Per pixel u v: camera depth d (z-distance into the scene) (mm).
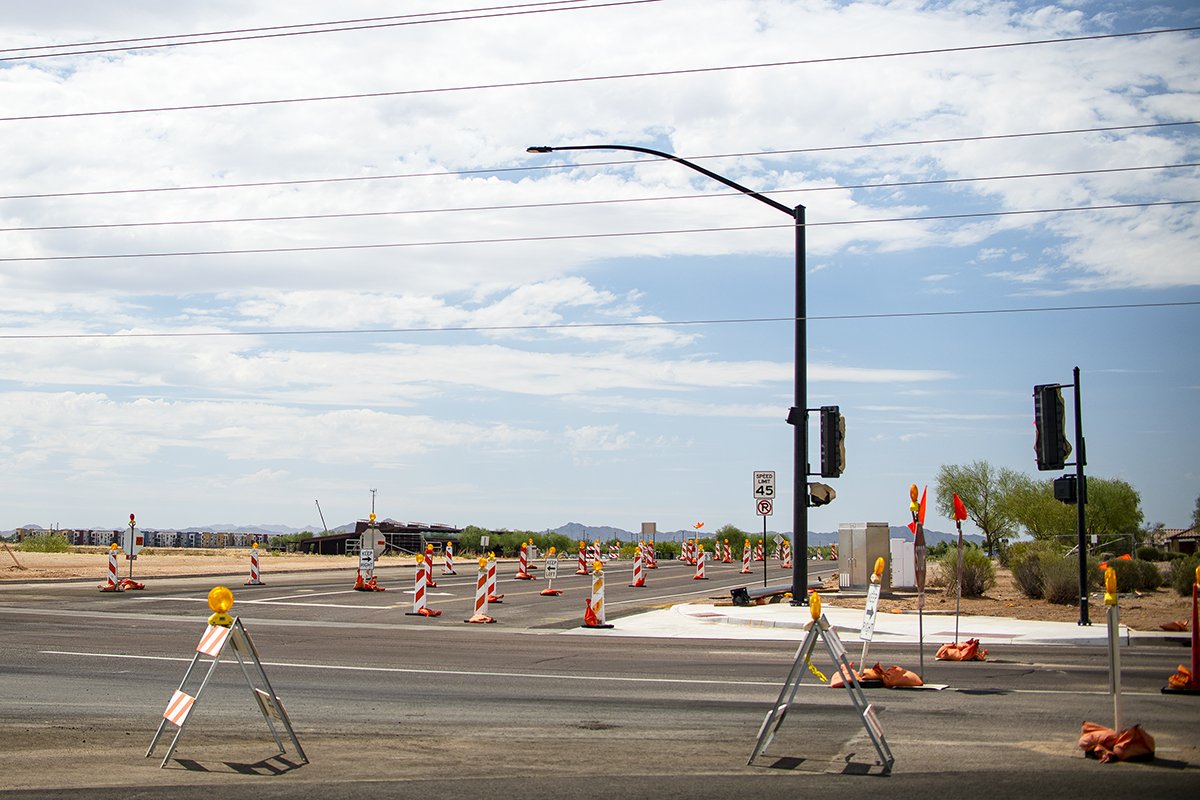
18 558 58031
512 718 11570
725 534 90312
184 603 28406
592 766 9164
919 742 10070
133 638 19750
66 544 73250
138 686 13883
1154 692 13094
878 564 13906
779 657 17219
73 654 17297
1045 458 22031
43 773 8922
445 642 19750
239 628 9641
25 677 14688
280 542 98312
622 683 14156
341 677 14789
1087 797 7922
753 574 48781
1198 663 12859
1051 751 9602
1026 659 16812
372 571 34656
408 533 78875
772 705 12328
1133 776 8578
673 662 16500
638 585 39156
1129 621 22672
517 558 74375
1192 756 9320
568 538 89125
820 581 37812
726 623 23891
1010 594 30109
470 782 8570
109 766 9211
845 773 8812
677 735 10586
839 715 11562
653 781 8578
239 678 14648
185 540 107500
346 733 10727
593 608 23453
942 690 13281
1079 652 17922
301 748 9430
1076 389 22125
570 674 15086
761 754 9586
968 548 30969
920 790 8195
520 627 23531
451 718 11578
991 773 8734
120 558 61094
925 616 23891
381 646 18938
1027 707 11945
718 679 14516
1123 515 60062
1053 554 30203
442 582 39812
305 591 33844
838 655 9148
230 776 8820
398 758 9531
